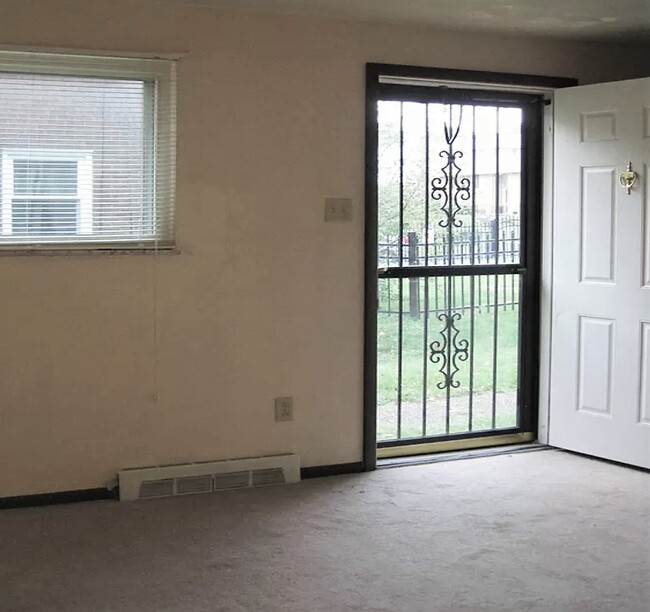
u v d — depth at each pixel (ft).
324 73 12.74
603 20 12.85
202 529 10.90
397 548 10.28
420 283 14.24
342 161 12.95
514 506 11.74
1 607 8.70
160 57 11.79
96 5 11.49
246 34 12.27
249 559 9.95
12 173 11.32
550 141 14.43
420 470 13.44
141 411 12.17
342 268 13.09
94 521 11.17
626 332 13.44
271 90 12.46
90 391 11.91
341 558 9.98
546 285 14.64
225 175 12.32
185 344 12.32
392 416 14.32
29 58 11.24
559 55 14.25
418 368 14.39
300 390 13.00
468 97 14.07
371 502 11.93
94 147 11.66
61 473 11.87
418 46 13.26
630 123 13.17
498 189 14.53
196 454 12.50
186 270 12.23
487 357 14.85
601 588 9.20
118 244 11.89
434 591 9.12
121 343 12.00
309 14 12.46
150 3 11.75
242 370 12.65
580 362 14.08
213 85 12.14
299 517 11.34
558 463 13.79
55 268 11.62
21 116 11.29
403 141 13.85
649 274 13.14
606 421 13.78
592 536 10.65
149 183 11.96
